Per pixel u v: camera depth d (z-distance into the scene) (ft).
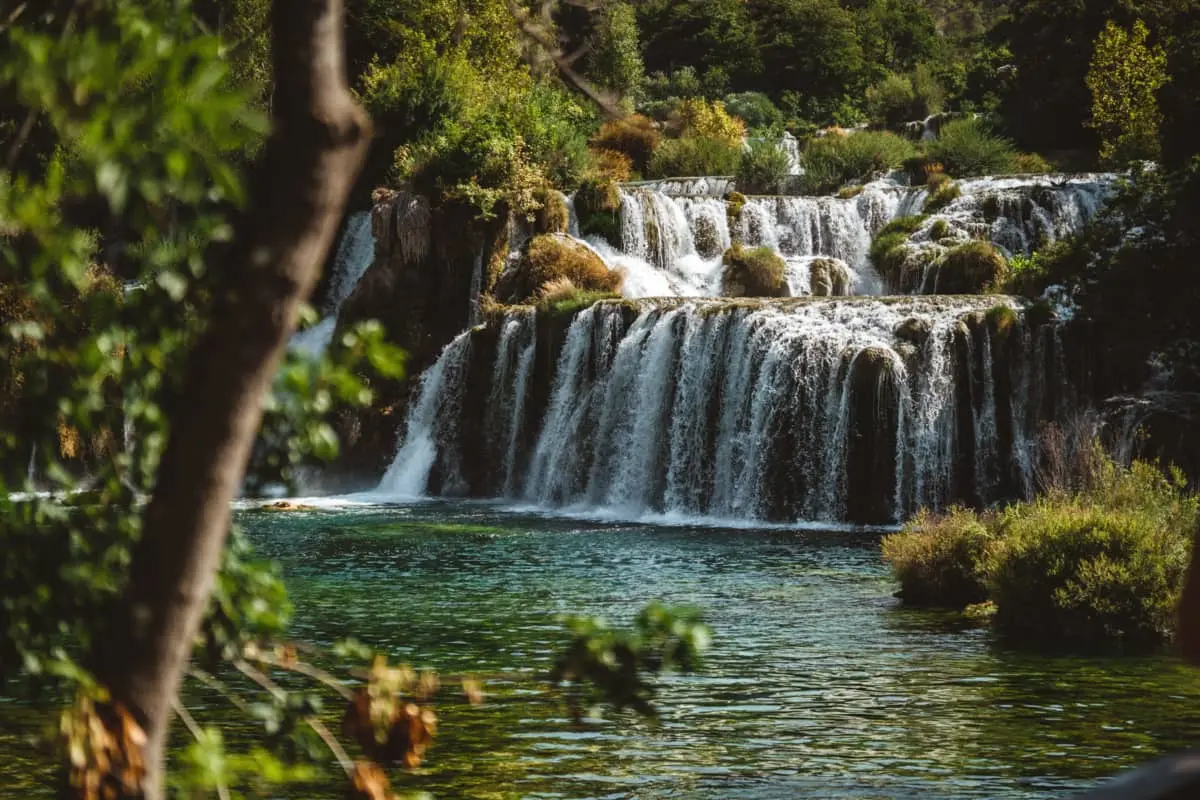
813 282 137.69
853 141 171.01
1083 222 135.13
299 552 80.43
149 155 9.00
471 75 161.68
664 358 112.47
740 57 263.08
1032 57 190.39
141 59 9.09
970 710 39.91
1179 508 60.13
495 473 123.85
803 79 267.59
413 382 131.34
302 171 8.39
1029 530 54.90
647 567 74.23
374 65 166.09
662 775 32.86
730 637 52.54
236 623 12.52
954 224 135.85
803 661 47.60
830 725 38.17
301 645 12.76
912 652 49.19
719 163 182.29
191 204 10.08
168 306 11.78
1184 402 94.89
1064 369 100.68
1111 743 35.83
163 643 8.55
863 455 101.81
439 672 44.80
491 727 37.65
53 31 10.11
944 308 106.32
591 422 116.57
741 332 108.47
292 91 8.42
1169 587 51.08
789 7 263.70
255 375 8.41
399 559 77.41
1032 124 189.37
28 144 10.05
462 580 68.74
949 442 100.94
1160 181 105.09
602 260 135.33
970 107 221.25
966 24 349.61
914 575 61.67
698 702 41.27
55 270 11.35
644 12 258.57
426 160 140.36
